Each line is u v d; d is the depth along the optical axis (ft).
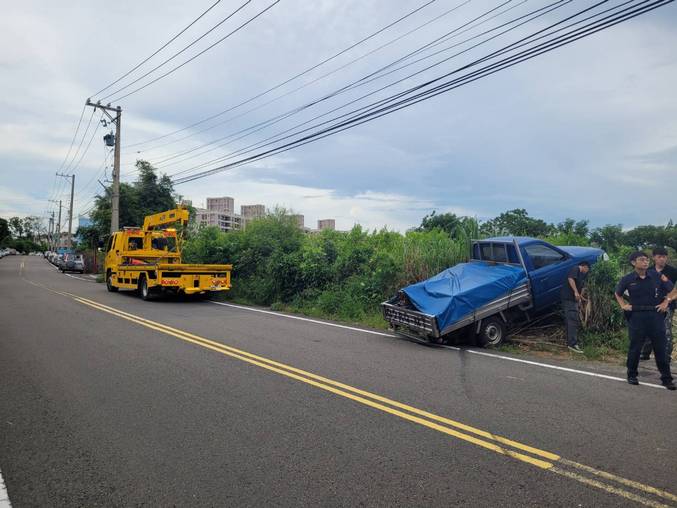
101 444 13.64
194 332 32.17
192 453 13.01
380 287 41.86
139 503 10.49
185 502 10.53
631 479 11.58
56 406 16.89
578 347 27.14
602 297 29.84
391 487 11.15
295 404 17.04
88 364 22.98
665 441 13.88
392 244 50.16
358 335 31.71
